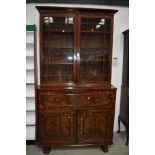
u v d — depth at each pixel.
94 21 2.21
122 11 2.56
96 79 2.33
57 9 2.03
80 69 2.27
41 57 2.13
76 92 2.05
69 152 2.22
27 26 2.19
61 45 2.29
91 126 2.14
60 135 2.13
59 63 2.23
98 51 2.34
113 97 2.12
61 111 2.07
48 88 2.05
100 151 2.24
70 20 2.16
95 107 2.10
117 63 2.64
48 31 2.20
